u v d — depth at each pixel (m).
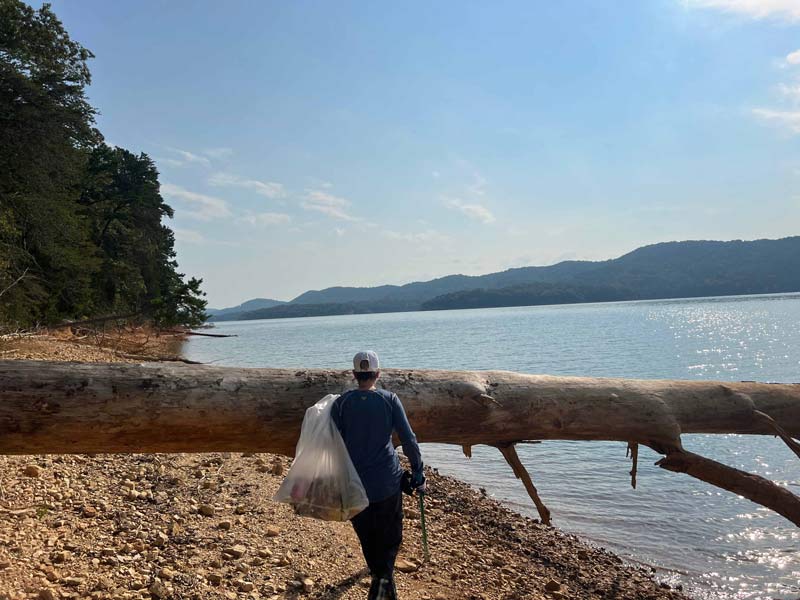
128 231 52.12
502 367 33.88
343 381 4.85
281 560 4.88
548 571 6.52
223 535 5.27
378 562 3.81
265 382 4.71
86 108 30.50
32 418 4.12
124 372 4.45
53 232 30.55
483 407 5.12
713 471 5.62
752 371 31.55
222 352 51.75
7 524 4.70
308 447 3.77
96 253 46.94
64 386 4.21
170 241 65.94
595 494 10.18
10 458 6.55
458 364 36.25
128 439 4.39
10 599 3.61
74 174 32.09
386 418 3.85
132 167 56.12
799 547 7.74
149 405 4.35
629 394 5.57
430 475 10.98
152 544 4.88
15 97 27.61
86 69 31.95
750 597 6.32
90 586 3.98
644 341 56.09
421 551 6.27
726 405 5.81
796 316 99.88
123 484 6.39
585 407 5.39
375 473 3.77
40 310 31.75
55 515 5.12
